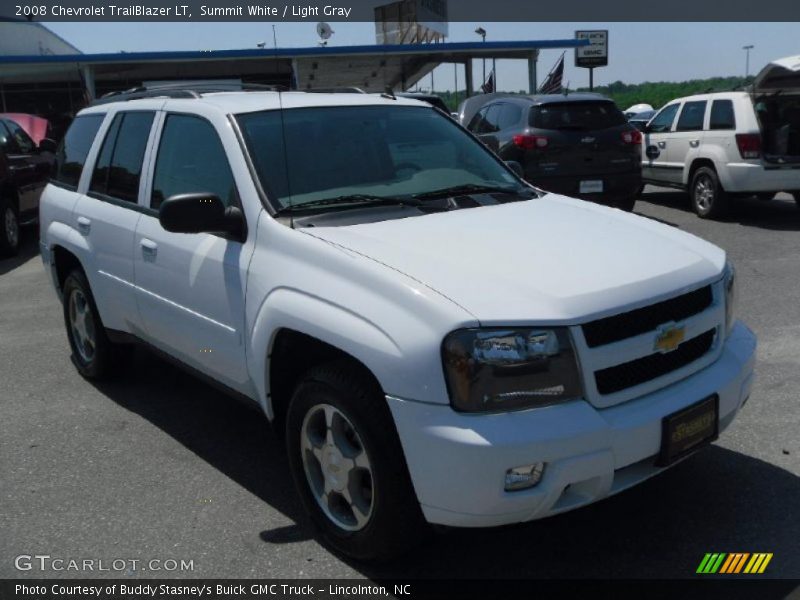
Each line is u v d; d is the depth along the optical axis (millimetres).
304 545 3436
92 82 22500
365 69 26094
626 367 2928
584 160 10531
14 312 7750
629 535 3385
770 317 6418
